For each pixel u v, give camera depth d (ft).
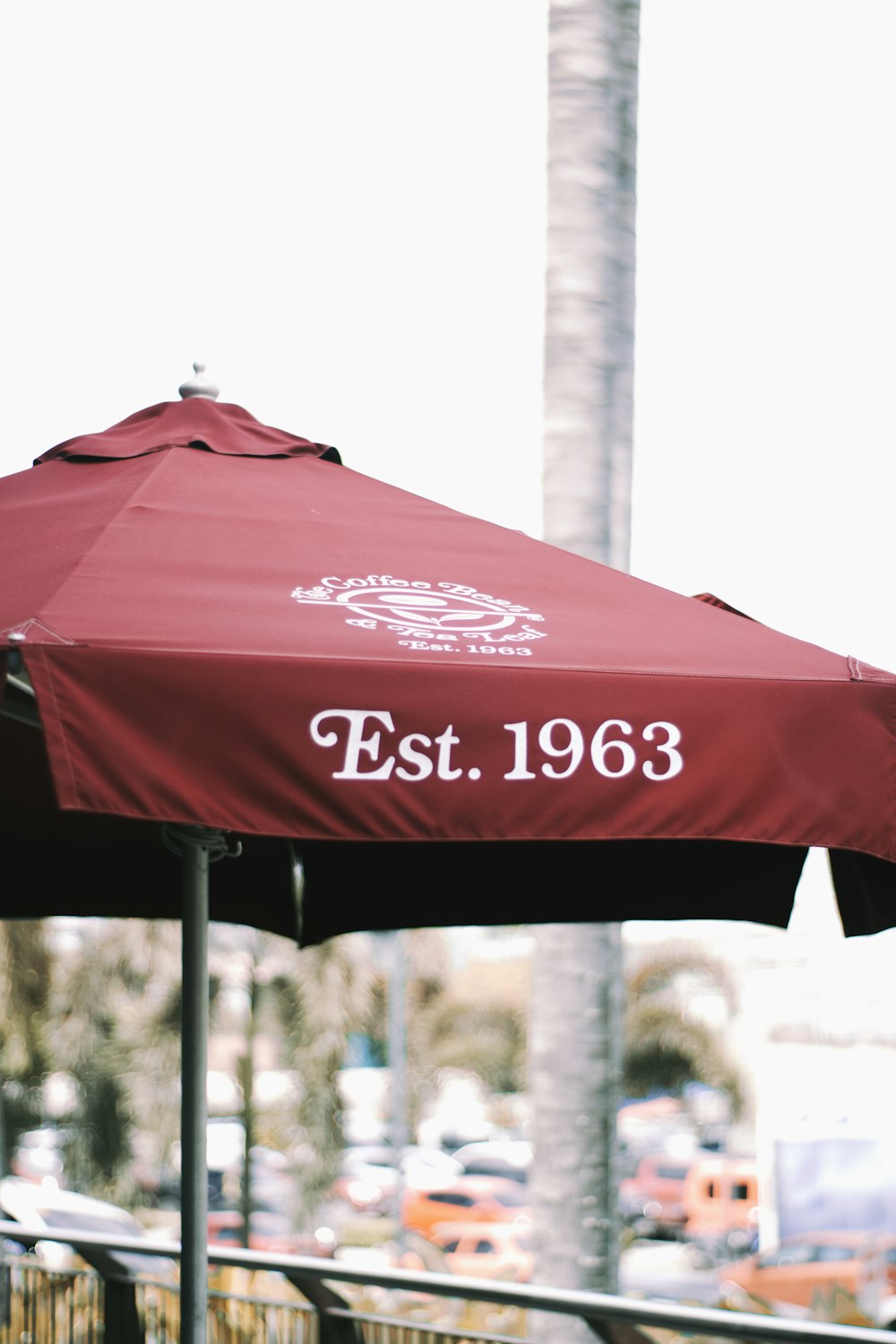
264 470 11.35
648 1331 11.68
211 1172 112.68
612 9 21.70
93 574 8.25
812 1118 94.58
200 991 11.43
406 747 7.50
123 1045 81.00
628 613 9.34
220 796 7.13
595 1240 19.04
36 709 9.53
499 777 7.64
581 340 21.09
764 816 8.13
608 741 7.88
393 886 14.87
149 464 10.98
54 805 15.34
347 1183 119.55
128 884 15.69
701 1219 106.32
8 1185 44.01
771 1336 11.07
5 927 78.28
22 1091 82.53
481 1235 81.20
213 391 12.62
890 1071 94.48
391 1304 13.43
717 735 8.10
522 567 9.99
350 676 7.47
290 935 15.46
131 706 7.04
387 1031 97.35
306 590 8.59
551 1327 14.93
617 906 13.85
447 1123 185.98
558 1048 19.42
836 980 105.09
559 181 21.39
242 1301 14.34
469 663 7.74
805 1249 52.42
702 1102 147.54
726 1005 130.72
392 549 9.81
